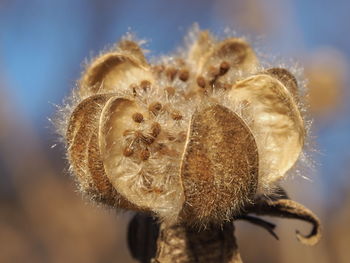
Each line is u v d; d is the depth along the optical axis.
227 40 0.09
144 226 0.08
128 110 0.08
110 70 0.08
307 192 0.14
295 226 0.13
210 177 0.08
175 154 0.08
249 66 0.08
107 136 0.08
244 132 0.08
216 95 0.08
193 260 0.08
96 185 0.08
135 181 0.08
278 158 0.08
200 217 0.08
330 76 0.15
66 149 0.08
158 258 0.08
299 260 0.13
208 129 0.08
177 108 0.08
